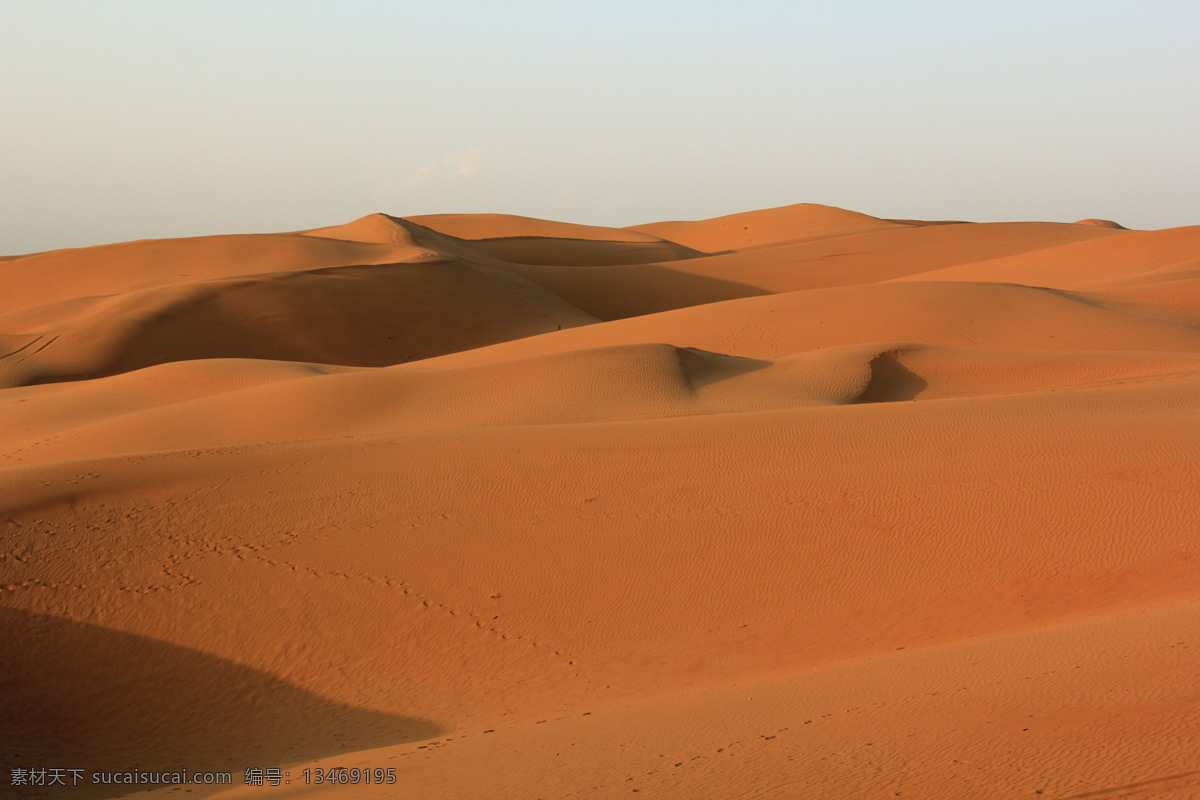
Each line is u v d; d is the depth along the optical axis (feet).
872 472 48.93
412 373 93.66
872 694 26.55
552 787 22.66
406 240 264.31
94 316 176.76
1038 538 41.73
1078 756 19.38
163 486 51.67
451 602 42.42
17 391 123.13
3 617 42.47
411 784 24.91
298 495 50.83
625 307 244.83
